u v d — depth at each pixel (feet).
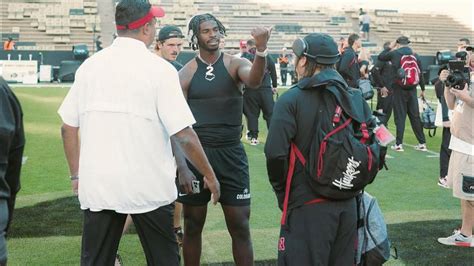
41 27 102.01
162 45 17.03
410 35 116.98
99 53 9.54
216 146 12.40
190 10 113.29
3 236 8.57
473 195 16.08
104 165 9.20
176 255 9.81
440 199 22.39
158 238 9.60
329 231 9.74
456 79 15.62
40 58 79.00
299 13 118.11
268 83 33.50
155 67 9.30
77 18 104.27
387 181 25.55
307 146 9.77
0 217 8.43
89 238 9.54
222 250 16.25
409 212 20.39
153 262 9.68
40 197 22.07
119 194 9.20
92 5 108.06
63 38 101.30
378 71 33.53
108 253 9.62
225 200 12.59
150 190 9.31
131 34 9.44
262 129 41.29
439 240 16.94
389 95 33.30
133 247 16.31
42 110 47.62
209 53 12.51
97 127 9.23
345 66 30.04
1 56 78.28
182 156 11.13
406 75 31.99
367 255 10.57
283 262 9.98
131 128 9.19
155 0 113.91
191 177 11.14
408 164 29.40
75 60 79.10
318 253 9.70
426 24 121.08
